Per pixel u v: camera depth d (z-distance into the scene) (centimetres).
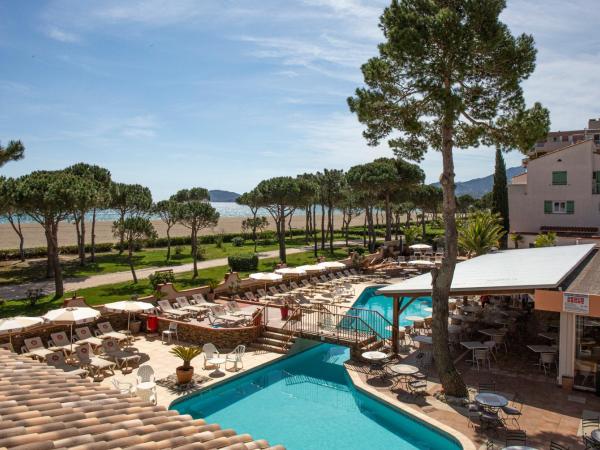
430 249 4225
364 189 4547
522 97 1346
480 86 1386
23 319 1444
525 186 4028
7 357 955
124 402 685
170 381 1412
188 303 2292
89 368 1480
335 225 10931
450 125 1300
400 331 1800
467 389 1284
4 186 2581
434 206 5966
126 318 2006
